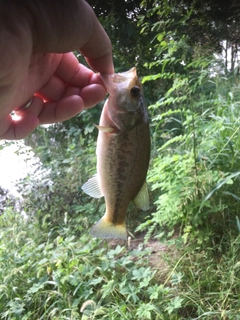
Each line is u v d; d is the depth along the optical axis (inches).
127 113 9.0
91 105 9.8
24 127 9.3
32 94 9.0
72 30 6.9
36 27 6.5
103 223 10.1
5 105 7.3
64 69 9.4
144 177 9.7
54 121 9.8
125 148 9.3
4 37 5.8
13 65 6.2
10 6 6.1
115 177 9.4
